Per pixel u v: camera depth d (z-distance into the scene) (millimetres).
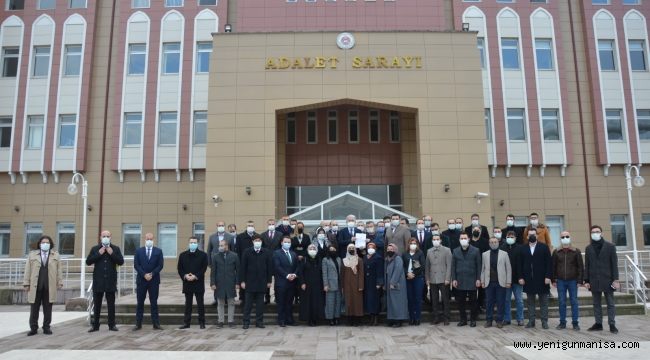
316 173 22828
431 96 19984
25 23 24234
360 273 11195
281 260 11344
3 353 8547
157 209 23156
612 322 10055
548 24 23781
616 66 23859
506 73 23359
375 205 18531
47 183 23516
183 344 9281
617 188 23172
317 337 9828
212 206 19516
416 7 22953
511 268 10820
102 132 23703
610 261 10141
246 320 11008
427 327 10898
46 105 23688
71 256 23078
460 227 12500
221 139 19797
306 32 20297
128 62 23828
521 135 23188
